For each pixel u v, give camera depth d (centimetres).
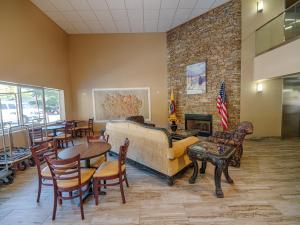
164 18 612
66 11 543
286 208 219
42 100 549
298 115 561
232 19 528
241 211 215
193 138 345
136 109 750
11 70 408
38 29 518
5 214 222
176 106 708
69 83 722
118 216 212
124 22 634
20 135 437
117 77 739
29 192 276
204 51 599
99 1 495
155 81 743
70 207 234
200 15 598
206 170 337
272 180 292
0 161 320
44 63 547
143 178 311
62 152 255
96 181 235
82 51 727
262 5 511
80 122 732
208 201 238
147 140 312
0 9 377
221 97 536
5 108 412
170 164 277
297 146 476
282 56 423
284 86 551
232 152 263
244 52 527
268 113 553
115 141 411
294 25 420
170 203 235
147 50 734
